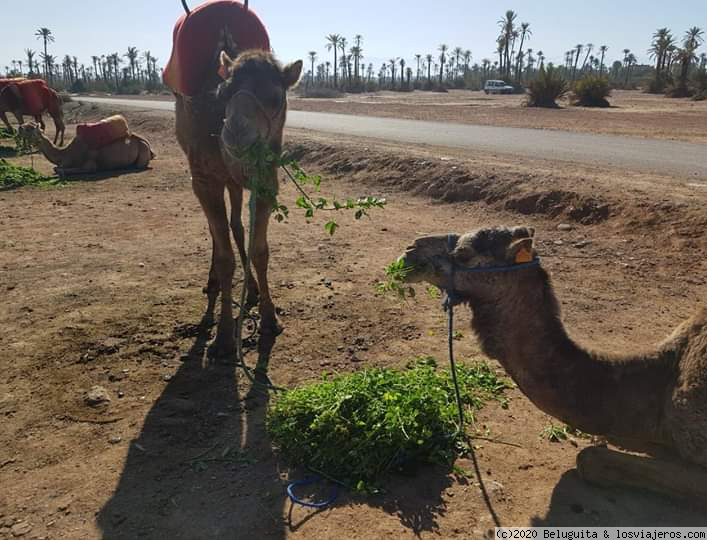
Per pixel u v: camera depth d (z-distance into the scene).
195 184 5.91
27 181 15.02
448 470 4.05
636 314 6.61
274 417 4.45
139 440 4.47
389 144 17.83
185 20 5.94
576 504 3.69
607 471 3.76
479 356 5.69
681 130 23.11
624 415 3.57
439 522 3.57
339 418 4.17
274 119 4.91
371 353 5.79
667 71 76.56
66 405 4.93
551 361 3.59
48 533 3.56
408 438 4.03
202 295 7.32
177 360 5.70
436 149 16.81
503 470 4.06
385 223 10.70
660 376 3.57
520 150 16.98
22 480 4.04
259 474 4.06
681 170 13.01
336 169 15.57
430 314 6.68
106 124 16.92
